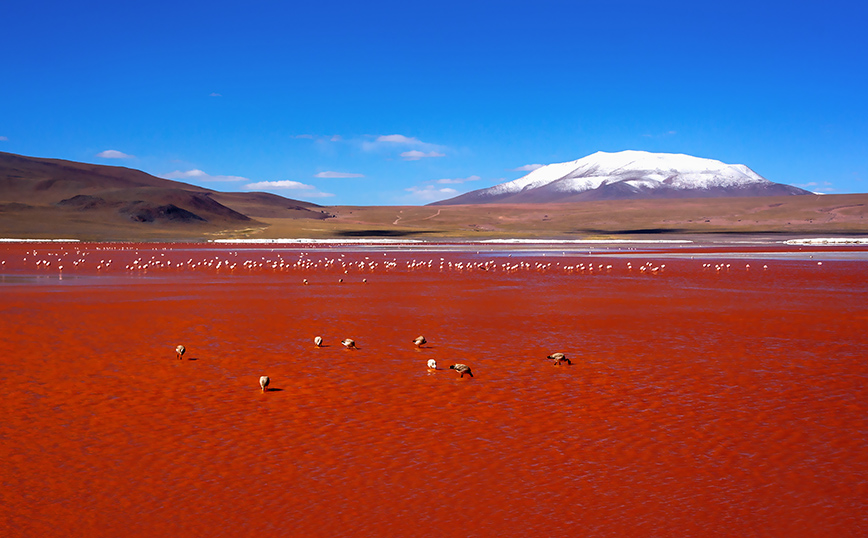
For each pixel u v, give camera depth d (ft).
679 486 34.53
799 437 41.63
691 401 49.55
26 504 31.96
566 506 32.22
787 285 142.92
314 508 31.91
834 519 30.96
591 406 48.29
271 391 52.01
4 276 163.73
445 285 142.00
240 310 97.50
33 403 47.93
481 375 57.47
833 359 63.82
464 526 30.22
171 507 31.86
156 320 86.28
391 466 37.01
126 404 48.06
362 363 61.93
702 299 114.52
